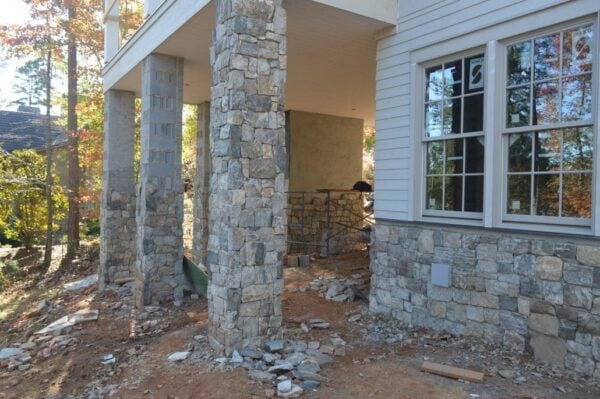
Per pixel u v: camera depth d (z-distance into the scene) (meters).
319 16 5.42
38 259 12.97
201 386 3.85
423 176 5.48
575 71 4.06
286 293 7.26
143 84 7.18
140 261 6.94
